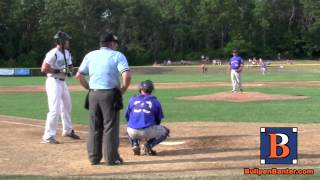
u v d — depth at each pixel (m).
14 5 104.94
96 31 112.62
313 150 11.44
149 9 122.31
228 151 11.54
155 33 125.19
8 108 23.36
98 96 10.20
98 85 10.24
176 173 9.30
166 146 12.40
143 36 125.75
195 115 19.44
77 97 30.80
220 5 122.31
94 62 10.34
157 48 125.62
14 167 10.08
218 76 67.69
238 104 24.05
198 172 9.35
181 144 12.65
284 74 73.19
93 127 10.38
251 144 12.45
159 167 9.91
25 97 30.89
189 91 35.38
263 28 126.38
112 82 10.26
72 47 106.75
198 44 129.38
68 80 56.12
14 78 62.94
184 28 124.94
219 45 129.25
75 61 107.00
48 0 107.44
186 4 123.25
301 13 133.12
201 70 87.06
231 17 122.88
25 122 17.75
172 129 15.42
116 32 119.56
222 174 9.05
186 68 90.50
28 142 13.17
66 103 13.75
